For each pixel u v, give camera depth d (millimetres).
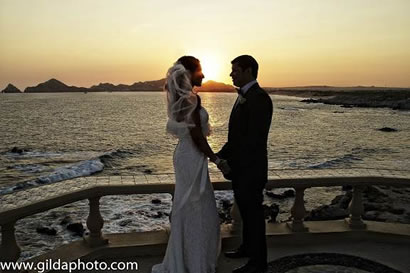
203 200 3189
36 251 12461
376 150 40438
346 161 33469
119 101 199625
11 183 25781
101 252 3541
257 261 3297
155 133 57625
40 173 29203
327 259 3580
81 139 50250
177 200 3143
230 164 3312
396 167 30203
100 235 3625
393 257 3631
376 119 85750
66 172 28672
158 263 3494
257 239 3273
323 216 14148
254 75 3193
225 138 50500
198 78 3127
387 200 14352
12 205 2996
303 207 3975
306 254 3691
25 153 38906
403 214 12453
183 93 3002
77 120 80062
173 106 3041
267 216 16312
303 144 45125
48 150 40938
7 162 33812
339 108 136500
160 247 3650
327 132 58656
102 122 75875
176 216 3148
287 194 19703
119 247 3580
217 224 3324
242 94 3211
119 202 17609
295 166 30719
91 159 34500
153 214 16016
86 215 16125
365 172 4211
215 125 69688
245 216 3465
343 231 4016
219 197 17969
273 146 43219
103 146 43812
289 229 4031
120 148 41781
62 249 3539
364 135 55375
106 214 15906
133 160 34750
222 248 3811
